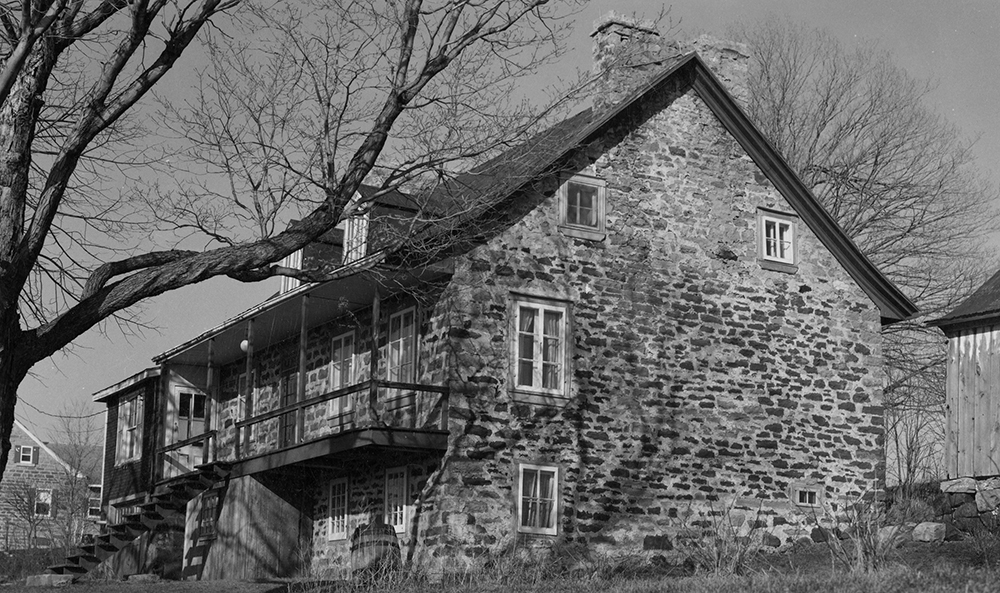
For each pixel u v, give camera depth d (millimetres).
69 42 12344
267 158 14562
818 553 20516
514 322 21000
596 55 23500
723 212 23516
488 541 20000
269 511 23734
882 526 18422
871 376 24391
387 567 18375
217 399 30953
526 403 20859
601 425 21469
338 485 23484
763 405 23109
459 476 20016
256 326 25703
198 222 14789
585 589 15109
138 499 31297
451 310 20531
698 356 22656
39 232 11930
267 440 27562
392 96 13609
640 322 22234
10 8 12375
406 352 21969
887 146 36438
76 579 24062
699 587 13289
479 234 19281
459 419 20219
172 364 30844
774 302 23688
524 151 17797
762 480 22781
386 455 21750
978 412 20672
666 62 23312
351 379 24031
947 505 20891
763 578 13398
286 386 27156
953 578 11617
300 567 23688
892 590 11227
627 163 22719
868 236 36250
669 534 21625
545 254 21531
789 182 24141
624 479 21453
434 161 14805
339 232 25500
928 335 35500
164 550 26406
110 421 35188
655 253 22641
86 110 12359
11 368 11641
